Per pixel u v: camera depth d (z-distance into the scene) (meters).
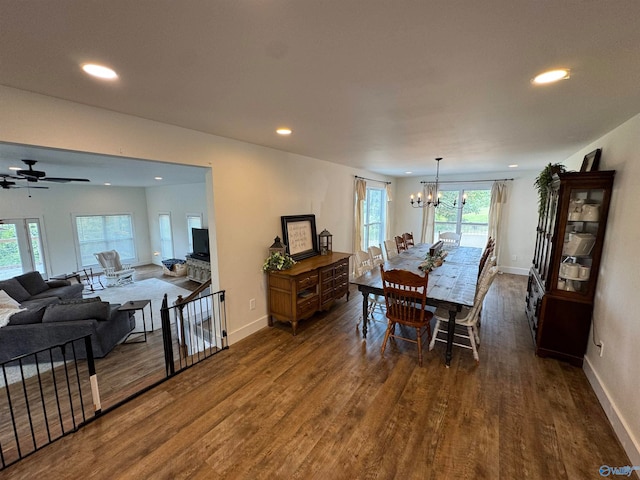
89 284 7.00
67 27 1.11
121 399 2.41
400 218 8.02
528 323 3.95
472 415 2.22
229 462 1.84
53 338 3.38
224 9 1.00
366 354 3.13
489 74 1.54
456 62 1.41
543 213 3.76
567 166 4.45
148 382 2.65
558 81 1.63
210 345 3.50
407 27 1.12
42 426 2.24
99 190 8.19
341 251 5.62
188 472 1.77
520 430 2.07
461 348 3.26
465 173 6.79
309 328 3.80
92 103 2.02
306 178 4.44
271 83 1.68
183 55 1.35
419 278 2.71
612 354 2.27
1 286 4.65
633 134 2.25
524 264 6.39
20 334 3.31
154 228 9.21
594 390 2.50
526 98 1.90
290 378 2.71
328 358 3.06
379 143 3.38
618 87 1.71
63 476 1.75
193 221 7.95
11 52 1.31
